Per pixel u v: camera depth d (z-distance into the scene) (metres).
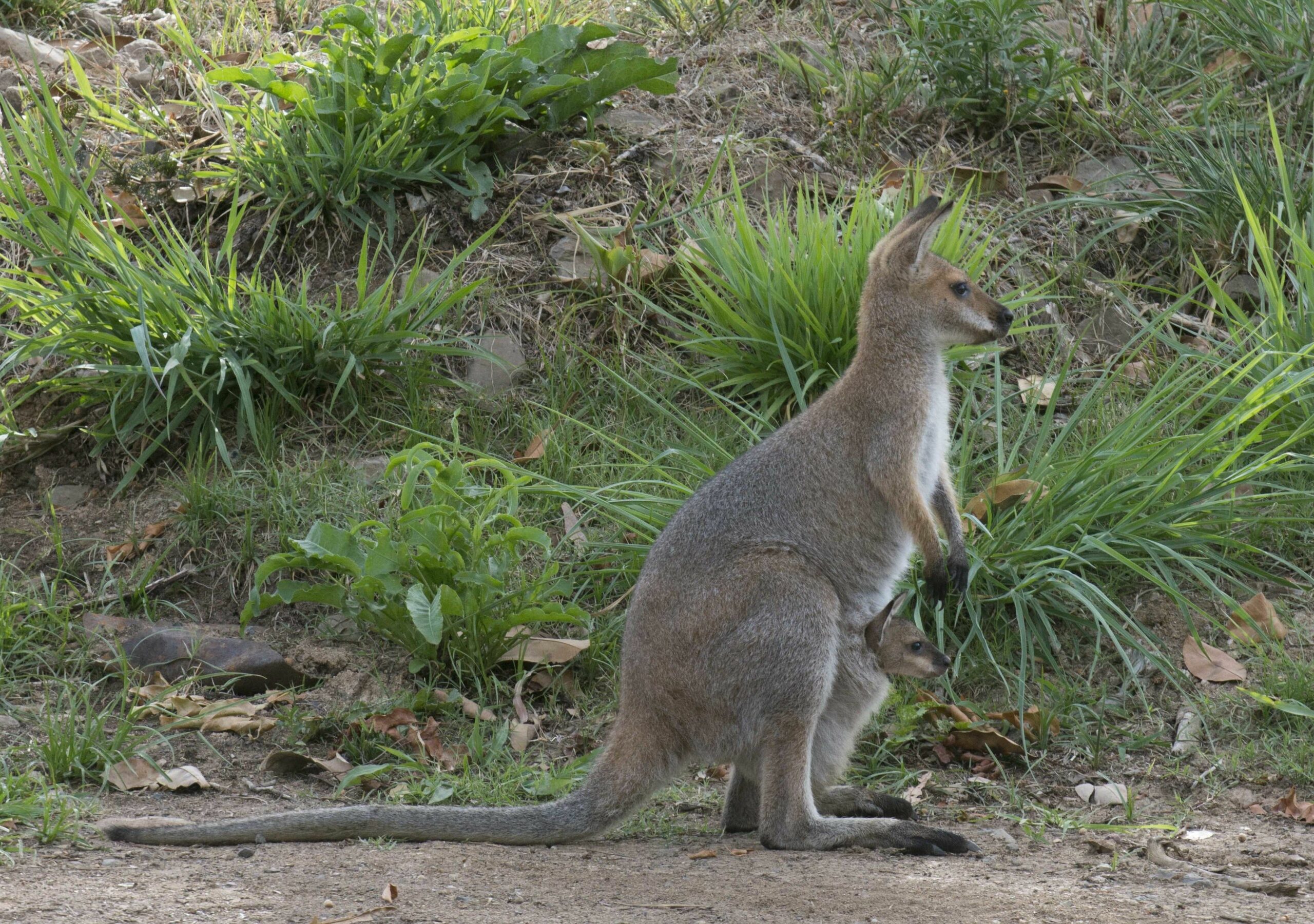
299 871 6.80
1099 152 14.11
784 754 7.45
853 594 8.32
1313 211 12.34
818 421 8.38
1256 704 9.13
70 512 11.09
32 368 11.96
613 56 13.43
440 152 12.91
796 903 6.36
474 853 7.25
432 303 11.77
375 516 10.66
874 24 15.54
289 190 12.63
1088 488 10.18
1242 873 7.14
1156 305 12.84
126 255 11.73
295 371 11.46
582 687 9.69
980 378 11.74
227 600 10.33
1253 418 10.98
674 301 12.11
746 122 13.98
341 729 9.09
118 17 16.02
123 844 7.22
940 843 7.38
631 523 10.40
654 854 7.37
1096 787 8.51
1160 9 15.55
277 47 15.16
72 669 9.64
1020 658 9.64
